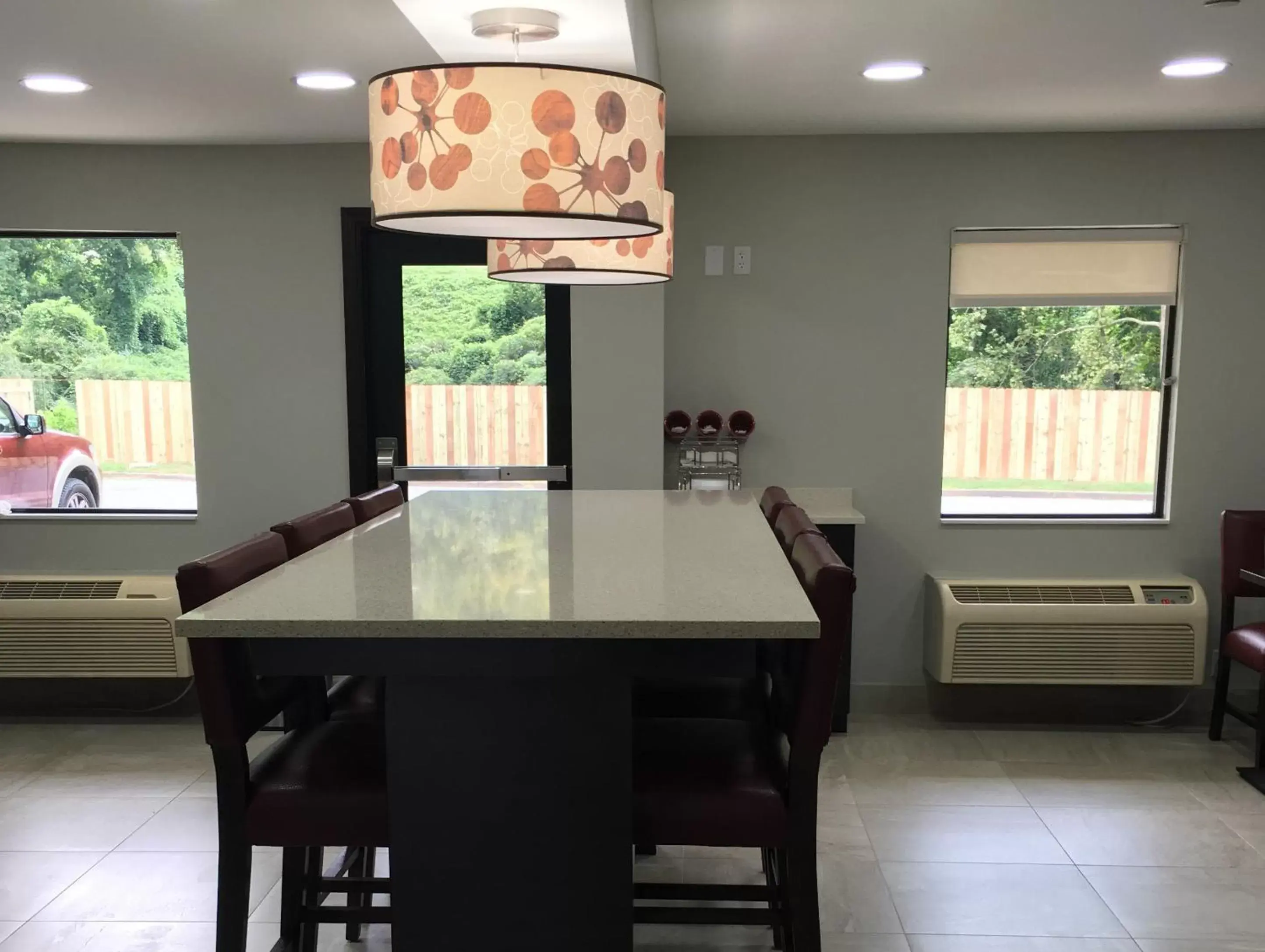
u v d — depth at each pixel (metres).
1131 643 4.06
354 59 2.92
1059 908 2.78
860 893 2.86
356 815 1.88
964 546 4.35
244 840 1.89
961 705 4.34
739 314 4.29
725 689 2.49
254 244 4.21
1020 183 4.17
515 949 1.85
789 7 2.58
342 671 1.73
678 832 1.89
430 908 1.84
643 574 2.04
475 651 1.72
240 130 3.88
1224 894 2.85
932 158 4.18
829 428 4.32
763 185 4.23
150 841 3.18
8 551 4.38
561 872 1.83
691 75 3.24
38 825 3.29
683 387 4.33
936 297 4.25
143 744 3.99
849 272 4.25
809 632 1.67
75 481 4.42
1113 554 4.32
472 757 1.80
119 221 4.21
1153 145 4.12
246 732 1.90
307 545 2.41
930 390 4.29
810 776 1.88
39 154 4.17
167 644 4.13
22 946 2.60
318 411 4.28
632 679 1.93
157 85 3.20
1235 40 2.85
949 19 2.68
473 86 1.64
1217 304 4.19
